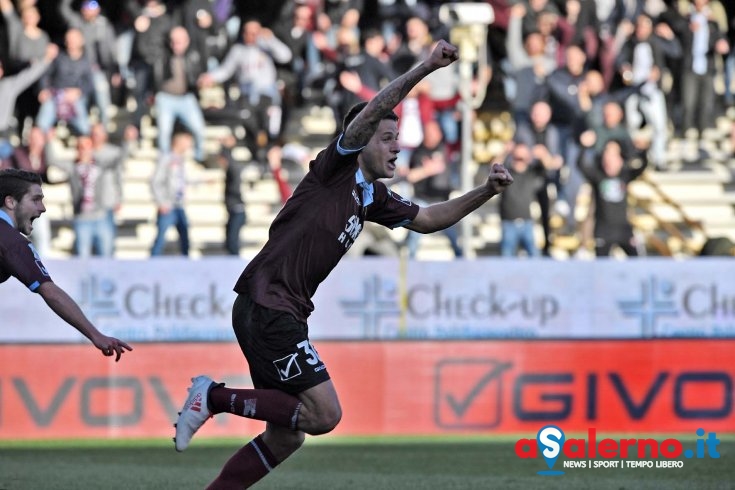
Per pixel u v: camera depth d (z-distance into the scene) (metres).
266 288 19.89
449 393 40.41
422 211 21.69
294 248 19.89
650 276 42.41
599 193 50.53
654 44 58.09
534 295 42.00
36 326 39.94
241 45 54.22
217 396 19.84
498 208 57.81
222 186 57.38
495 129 59.78
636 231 58.12
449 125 52.81
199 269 40.72
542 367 40.56
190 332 40.62
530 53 53.19
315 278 20.16
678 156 61.50
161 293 40.53
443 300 41.66
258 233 55.97
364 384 40.19
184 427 19.80
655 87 58.03
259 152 53.53
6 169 21.23
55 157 49.75
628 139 51.09
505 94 60.06
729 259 42.66
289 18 56.09
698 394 40.69
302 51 56.44
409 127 51.12
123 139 53.81
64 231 54.34
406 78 18.83
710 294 42.62
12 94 51.66
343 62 50.91
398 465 33.41
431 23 56.75
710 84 60.59
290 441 20.59
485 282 41.81
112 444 38.41
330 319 41.16
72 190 49.25
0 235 20.47
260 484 29.36
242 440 39.59
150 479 30.41
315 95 60.28
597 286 42.19
